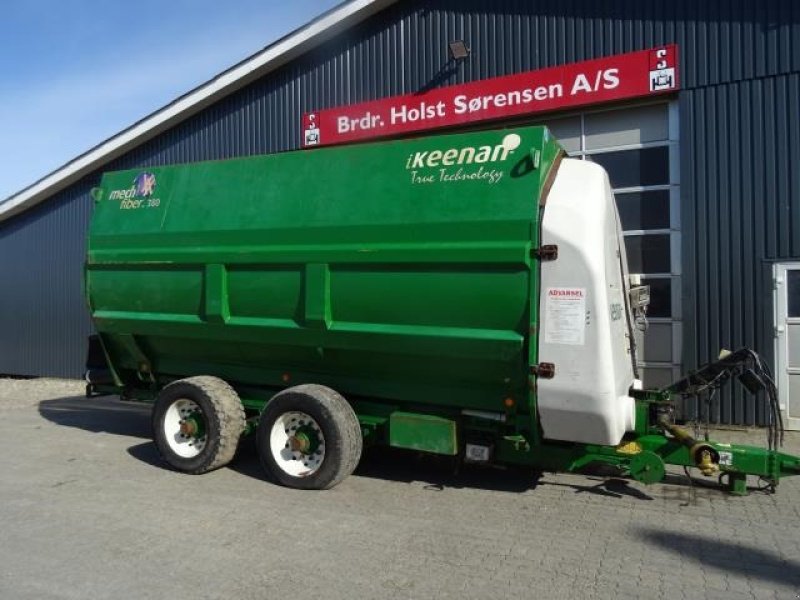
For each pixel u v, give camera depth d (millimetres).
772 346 8680
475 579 4238
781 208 8656
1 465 7195
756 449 5656
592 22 9664
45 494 6090
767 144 8719
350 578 4262
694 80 9062
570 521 5293
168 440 6820
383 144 6090
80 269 15719
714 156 8969
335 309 6004
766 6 8688
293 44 11844
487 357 5434
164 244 6949
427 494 5992
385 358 5965
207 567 4445
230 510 5578
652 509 5578
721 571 4359
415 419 5992
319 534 5020
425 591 4078
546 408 5309
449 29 10742
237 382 7168
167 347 7312
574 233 5152
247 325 6445
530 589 4102
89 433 8938
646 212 9539
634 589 4102
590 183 5406
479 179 5551
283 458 6273
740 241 8852
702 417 8992
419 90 11000
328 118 11867
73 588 4137
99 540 4934
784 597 3992
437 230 5539
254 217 6469
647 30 9312
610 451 5707
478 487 6211
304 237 6129
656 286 9438
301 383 6730
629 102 9539
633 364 6402
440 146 5816
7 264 16969
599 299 5098
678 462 5672
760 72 8727
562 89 9805
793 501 5762
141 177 7430
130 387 8109
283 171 6520
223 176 6859
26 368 16641
